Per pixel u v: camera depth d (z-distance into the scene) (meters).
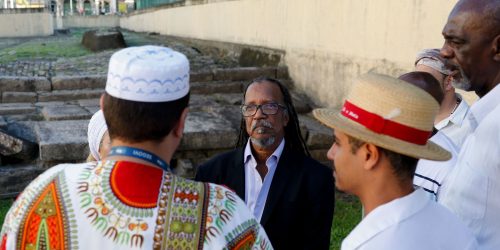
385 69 6.13
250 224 1.58
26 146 5.75
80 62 11.12
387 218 1.57
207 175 2.78
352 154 1.64
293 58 8.79
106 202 1.47
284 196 2.61
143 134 1.50
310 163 2.67
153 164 1.53
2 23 21.95
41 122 6.45
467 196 2.02
